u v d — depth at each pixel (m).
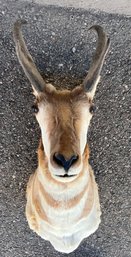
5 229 1.04
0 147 0.99
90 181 0.83
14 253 1.06
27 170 1.00
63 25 0.93
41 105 0.72
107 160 1.00
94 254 1.06
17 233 1.04
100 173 1.01
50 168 0.66
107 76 0.95
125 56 0.95
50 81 0.94
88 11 0.92
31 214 0.92
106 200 1.02
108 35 0.94
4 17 0.92
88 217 0.86
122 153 0.99
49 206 0.77
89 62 0.94
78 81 0.94
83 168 0.73
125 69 0.95
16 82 0.95
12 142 0.98
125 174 1.01
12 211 1.03
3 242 1.05
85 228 0.90
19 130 0.98
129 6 0.91
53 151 0.65
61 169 0.64
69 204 0.76
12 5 0.92
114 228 1.04
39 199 0.81
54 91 0.72
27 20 0.93
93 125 0.97
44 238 0.96
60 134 0.66
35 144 0.98
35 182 0.84
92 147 0.99
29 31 0.93
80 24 0.93
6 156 0.99
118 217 1.03
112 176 1.01
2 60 0.95
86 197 0.80
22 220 1.03
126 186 1.01
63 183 0.71
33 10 0.92
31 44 0.94
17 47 0.71
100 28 0.73
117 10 0.92
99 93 0.96
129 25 0.93
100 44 0.72
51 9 0.92
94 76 0.71
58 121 0.67
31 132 0.97
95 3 0.91
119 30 0.94
